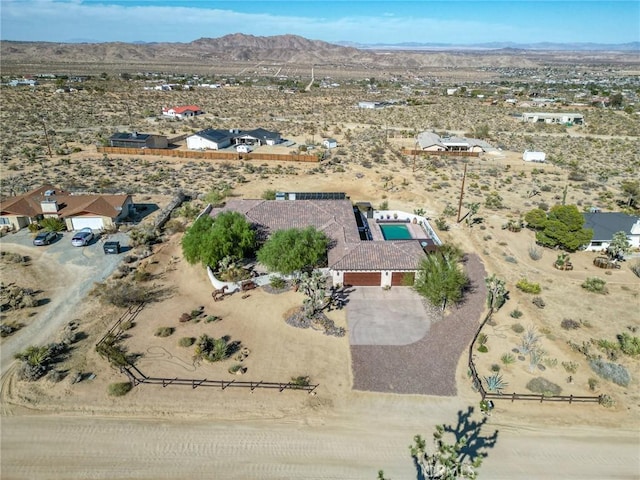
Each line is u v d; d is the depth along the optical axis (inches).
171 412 1251.2
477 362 1449.3
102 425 1206.9
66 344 1494.8
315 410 1267.2
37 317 1649.9
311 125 5492.1
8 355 1453.0
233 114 6156.5
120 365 1392.7
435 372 1405.0
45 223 2361.0
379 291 1833.2
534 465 1109.1
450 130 5482.3
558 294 1863.9
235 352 1485.0
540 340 1566.2
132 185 3174.2
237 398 1301.7
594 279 1919.3
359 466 1107.3
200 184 3240.7
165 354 1466.5
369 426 1219.9
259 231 2081.7
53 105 6097.4
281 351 1491.1
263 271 1955.0
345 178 3412.9
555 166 3912.4
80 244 2207.2
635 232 2265.0
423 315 1688.0
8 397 1288.1
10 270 1973.4
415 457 1126.4
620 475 1089.4
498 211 2807.6
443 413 1259.8
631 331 1625.2
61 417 1227.2
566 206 2226.9
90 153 4003.4
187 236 1969.7
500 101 7564.0
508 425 1222.9
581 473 1091.9
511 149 4552.2
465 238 2405.3
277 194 2691.9
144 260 2087.8
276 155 3892.7
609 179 3535.9
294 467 1104.2
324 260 1968.5
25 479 1063.6
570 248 2212.1
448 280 1658.5
